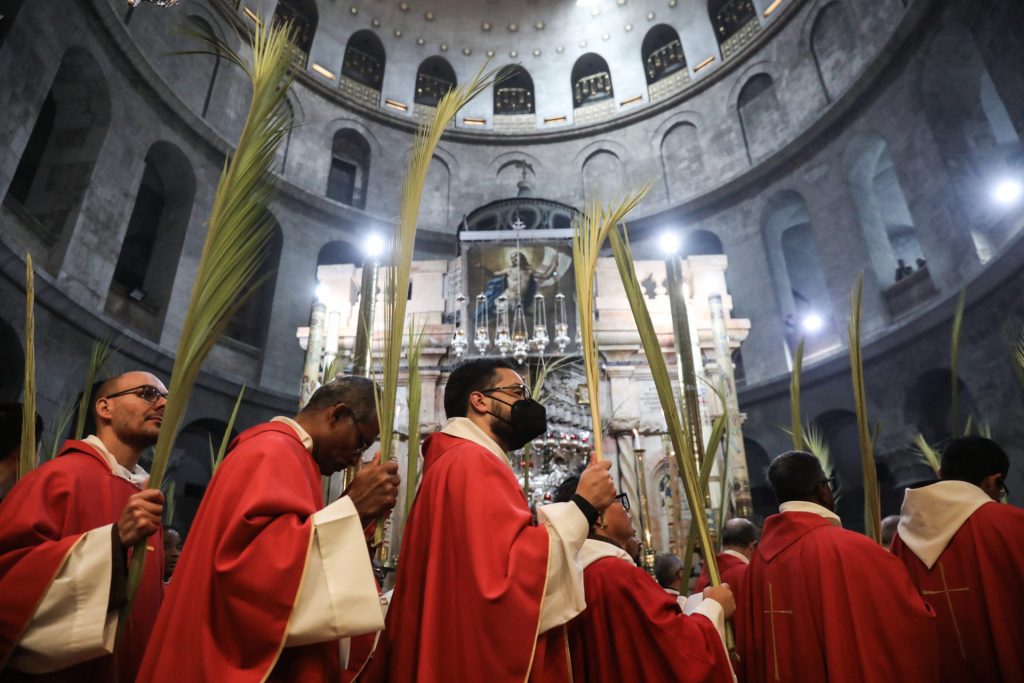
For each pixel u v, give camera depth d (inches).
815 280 817.5
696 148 790.5
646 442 319.6
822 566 92.0
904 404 536.1
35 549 61.9
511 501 67.6
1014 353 149.3
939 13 523.5
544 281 364.5
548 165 850.8
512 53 898.1
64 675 68.7
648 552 215.8
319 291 352.8
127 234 601.3
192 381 61.7
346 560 58.7
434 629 62.2
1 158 396.8
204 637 54.9
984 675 93.1
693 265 360.8
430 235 783.1
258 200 64.7
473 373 84.9
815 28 696.4
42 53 435.5
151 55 568.7
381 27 861.2
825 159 657.6
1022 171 464.1
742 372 696.4
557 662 65.9
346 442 79.3
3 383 396.5
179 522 542.3
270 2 727.7
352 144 816.3
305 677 59.6
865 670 83.4
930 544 101.3
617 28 881.5
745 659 105.3
